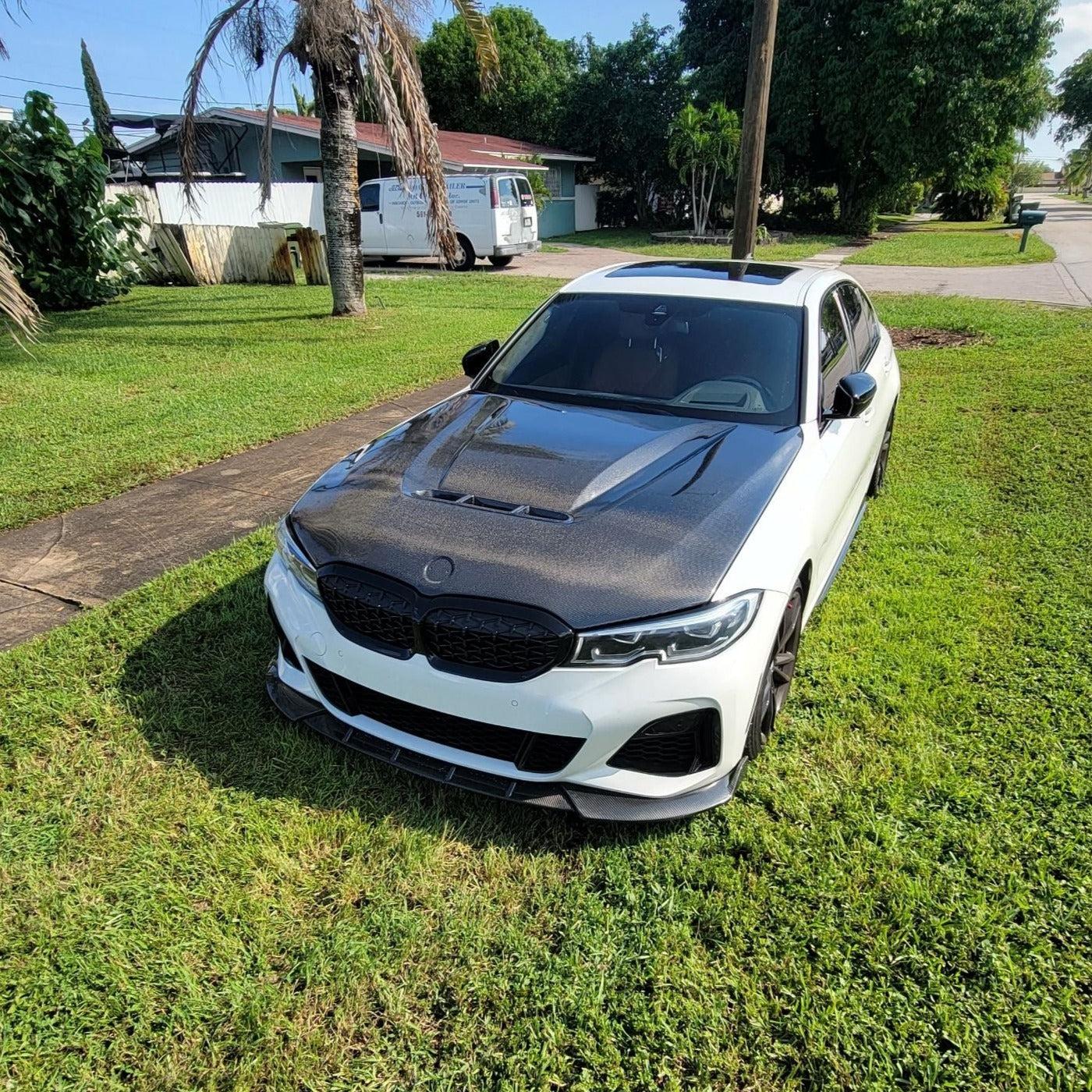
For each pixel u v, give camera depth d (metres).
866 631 3.79
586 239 31.66
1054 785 2.82
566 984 2.15
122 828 2.64
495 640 2.41
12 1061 1.95
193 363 9.12
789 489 2.99
